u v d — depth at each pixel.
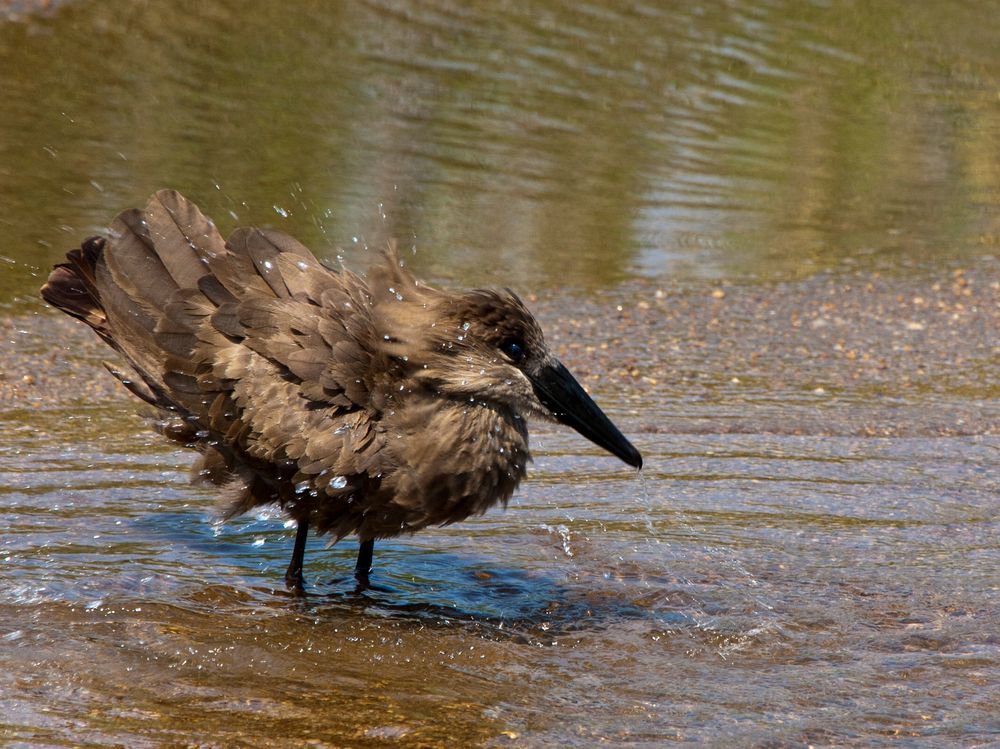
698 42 32.47
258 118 24.92
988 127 28.58
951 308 19.28
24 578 9.98
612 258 20.48
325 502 10.02
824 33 34.09
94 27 29.58
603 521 11.80
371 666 8.96
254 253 10.32
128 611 9.55
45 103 24.58
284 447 9.80
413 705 8.37
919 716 8.37
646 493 12.46
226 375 9.96
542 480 12.77
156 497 11.87
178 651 8.98
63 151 22.17
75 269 11.11
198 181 21.38
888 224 23.05
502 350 10.05
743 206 23.36
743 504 12.26
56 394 14.32
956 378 16.52
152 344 10.44
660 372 16.23
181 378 10.25
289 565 10.70
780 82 30.28
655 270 20.16
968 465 13.47
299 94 26.55
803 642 9.52
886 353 17.38
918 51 33.28
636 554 11.10
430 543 11.33
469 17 32.81
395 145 24.33
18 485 11.86
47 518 11.19
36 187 20.44
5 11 29.97
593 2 35.06
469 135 25.33
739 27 33.94
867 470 13.25
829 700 8.59
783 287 19.81
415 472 9.80
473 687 8.69
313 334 9.79
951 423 14.79
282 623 9.60
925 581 10.61
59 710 8.05
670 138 26.33
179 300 10.30
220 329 10.07
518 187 23.06
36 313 16.67
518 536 11.49
